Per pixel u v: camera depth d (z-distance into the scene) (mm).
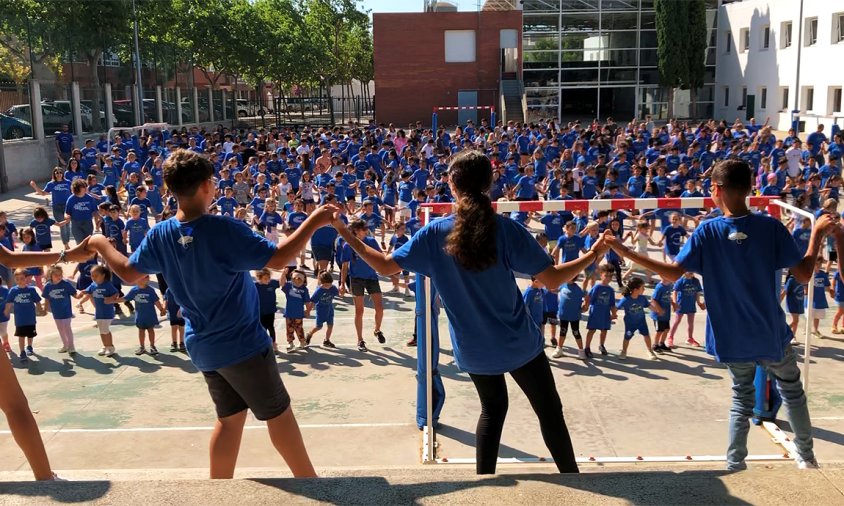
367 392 9703
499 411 3900
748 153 22734
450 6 47719
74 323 12969
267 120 63562
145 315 11094
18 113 29125
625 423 8547
